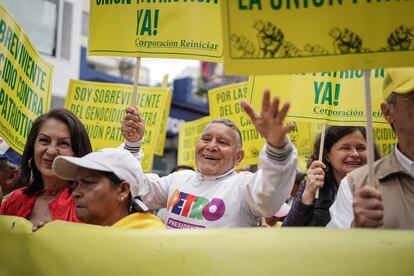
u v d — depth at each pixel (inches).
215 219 91.4
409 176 73.9
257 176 84.0
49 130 95.2
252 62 72.6
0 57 105.9
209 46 107.0
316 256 61.7
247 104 70.6
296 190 139.3
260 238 64.2
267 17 72.1
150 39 108.5
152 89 150.6
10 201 98.6
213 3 107.3
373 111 112.1
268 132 70.4
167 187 107.3
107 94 148.5
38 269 76.4
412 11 68.4
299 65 71.6
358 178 80.4
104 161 79.7
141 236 69.7
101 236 72.3
